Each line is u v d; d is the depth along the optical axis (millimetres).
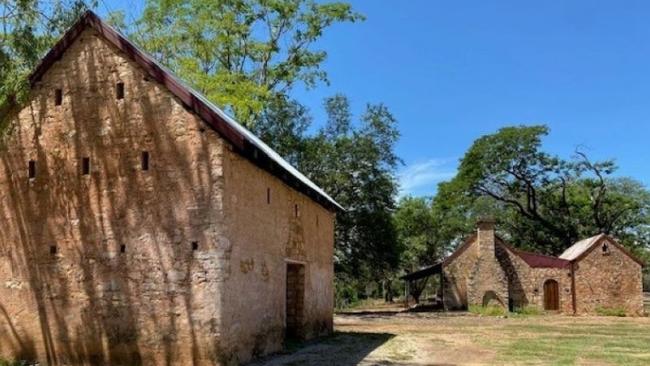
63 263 12688
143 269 12148
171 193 12180
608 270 40125
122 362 12016
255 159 12969
